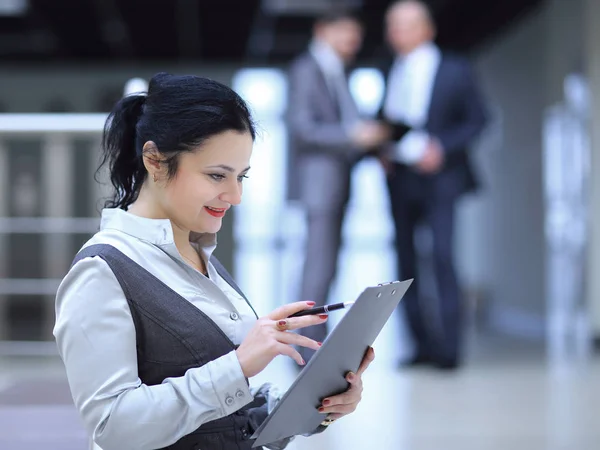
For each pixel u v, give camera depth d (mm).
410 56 4938
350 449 3006
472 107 4844
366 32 10094
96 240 1216
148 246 1219
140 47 11375
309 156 4777
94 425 1112
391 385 4355
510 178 8344
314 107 4797
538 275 7473
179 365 1176
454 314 4816
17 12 9547
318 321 1153
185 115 1177
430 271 6336
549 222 7207
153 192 1266
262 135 1271
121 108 1302
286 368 4676
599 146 6074
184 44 11266
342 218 4816
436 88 4824
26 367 4109
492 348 5965
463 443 3111
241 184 1245
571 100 6594
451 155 4812
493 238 8961
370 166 13930
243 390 1120
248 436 1280
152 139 1202
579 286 6523
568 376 4672
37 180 10102
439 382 4457
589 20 6094
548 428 3365
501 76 8828
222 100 1190
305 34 10656
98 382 1115
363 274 11336
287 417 1172
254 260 13266
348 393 1241
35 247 8945
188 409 1104
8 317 7207
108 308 1140
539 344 6199
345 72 4910
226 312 1248
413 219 4949
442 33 9664
